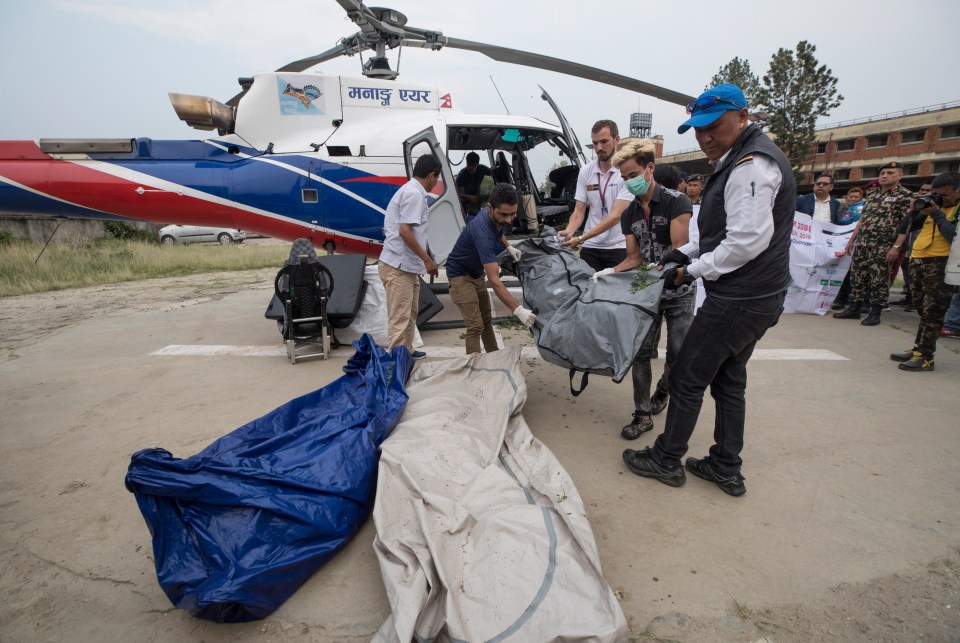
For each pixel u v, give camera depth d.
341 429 2.29
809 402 3.40
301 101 5.56
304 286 4.14
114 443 2.86
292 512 1.75
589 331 2.47
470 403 2.81
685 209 2.67
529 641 1.41
